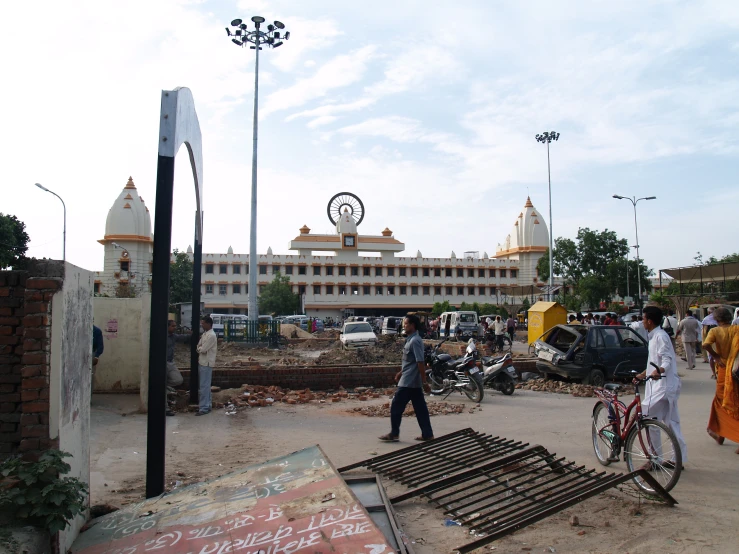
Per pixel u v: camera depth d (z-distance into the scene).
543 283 81.56
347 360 20.64
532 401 12.05
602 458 6.71
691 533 4.66
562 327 14.99
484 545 4.44
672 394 6.07
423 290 81.94
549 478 6.16
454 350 27.19
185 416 10.28
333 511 4.11
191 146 7.99
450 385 12.33
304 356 25.03
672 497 5.39
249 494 4.69
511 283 84.44
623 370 14.23
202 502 4.71
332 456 7.37
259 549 3.76
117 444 7.98
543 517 4.46
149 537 4.23
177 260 59.03
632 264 55.59
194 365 11.23
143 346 10.29
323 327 62.22
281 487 4.70
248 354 25.39
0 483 3.94
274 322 29.03
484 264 83.56
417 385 8.12
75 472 4.50
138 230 68.12
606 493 5.71
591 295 54.22
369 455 7.40
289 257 77.81
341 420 9.94
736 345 7.18
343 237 80.38
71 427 4.43
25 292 4.12
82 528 4.65
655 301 39.25
